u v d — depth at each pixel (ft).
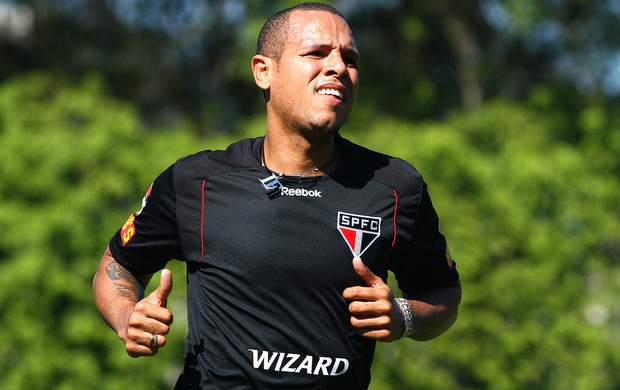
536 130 189.26
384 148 162.81
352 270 32.94
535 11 236.02
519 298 153.17
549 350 153.07
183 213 33.91
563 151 167.12
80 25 266.16
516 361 153.07
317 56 33.81
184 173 34.19
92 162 148.36
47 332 137.80
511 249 156.76
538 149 178.50
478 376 152.25
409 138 164.66
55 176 147.23
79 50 263.90
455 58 267.80
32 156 147.64
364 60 258.98
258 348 32.60
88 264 140.77
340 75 33.47
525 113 196.54
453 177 158.61
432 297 35.81
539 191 160.66
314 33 33.81
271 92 34.37
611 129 185.06
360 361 33.42
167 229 34.58
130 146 155.02
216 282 33.22
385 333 31.58
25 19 267.39
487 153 181.47
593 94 252.01
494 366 151.84
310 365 32.71
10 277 135.74
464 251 152.66
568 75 261.65
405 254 34.47
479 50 265.54
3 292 136.05
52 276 136.87
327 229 33.06
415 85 253.85
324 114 33.32
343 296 32.53
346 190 33.65
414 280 35.83
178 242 34.68
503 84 261.65
